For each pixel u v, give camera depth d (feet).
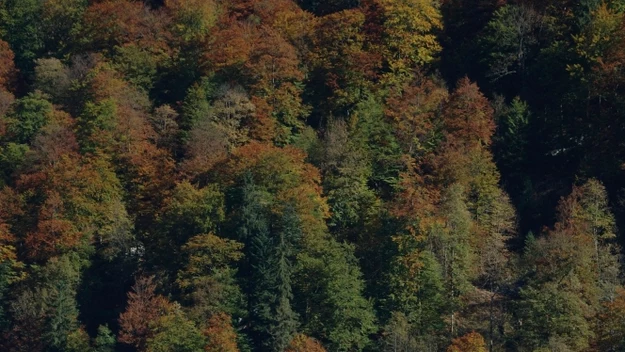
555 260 558.56
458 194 593.01
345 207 617.21
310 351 540.52
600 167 631.15
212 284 566.36
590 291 554.87
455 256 578.66
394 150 640.99
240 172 614.75
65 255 599.16
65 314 577.84
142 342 556.92
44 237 607.37
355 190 619.67
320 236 587.27
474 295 577.02
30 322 577.84
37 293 584.81
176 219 603.67
